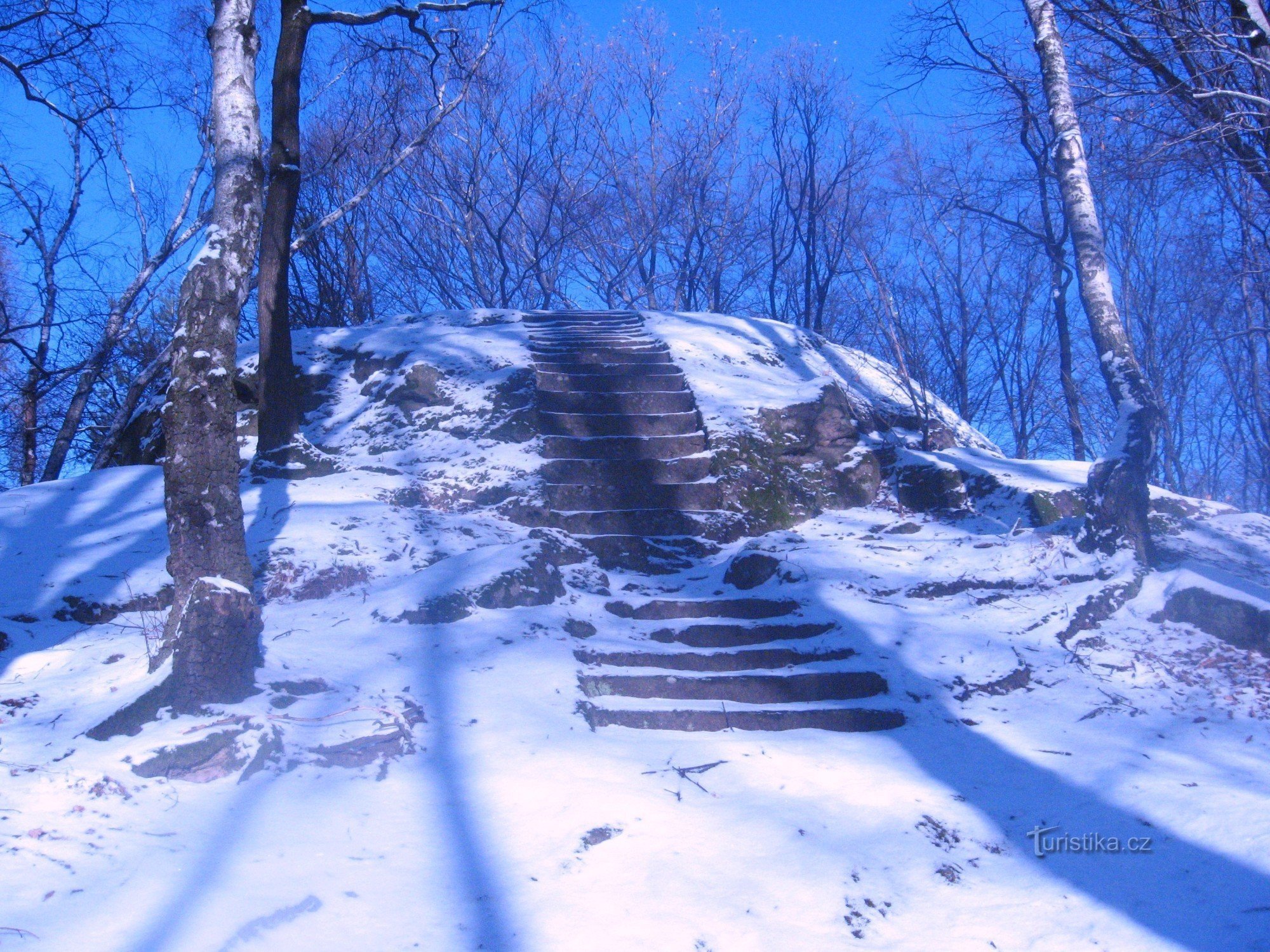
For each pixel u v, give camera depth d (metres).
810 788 4.63
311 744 4.41
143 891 3.23
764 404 10.23
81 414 15.26
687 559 8.39
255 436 10.65
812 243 24.47
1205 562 7.85
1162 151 9.77
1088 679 6.13
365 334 12.45
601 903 3.47
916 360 14.55
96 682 5.35
